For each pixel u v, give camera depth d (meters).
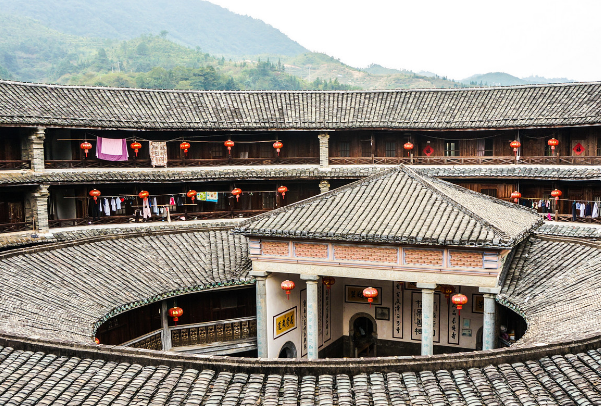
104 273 24.92
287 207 27.25
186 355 14.23
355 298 32.22
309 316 26.39
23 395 13.23
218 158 40.84
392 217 24.89
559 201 37.34
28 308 19.59
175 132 39.44
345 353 32.69
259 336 27.27
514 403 12.32
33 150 33.69
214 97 41.22
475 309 29.77
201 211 40.69
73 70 184.00
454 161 39.38
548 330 18.20
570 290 21.62
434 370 13.72
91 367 14.35
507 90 40.19
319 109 40.72
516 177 36.84
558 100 37.50
